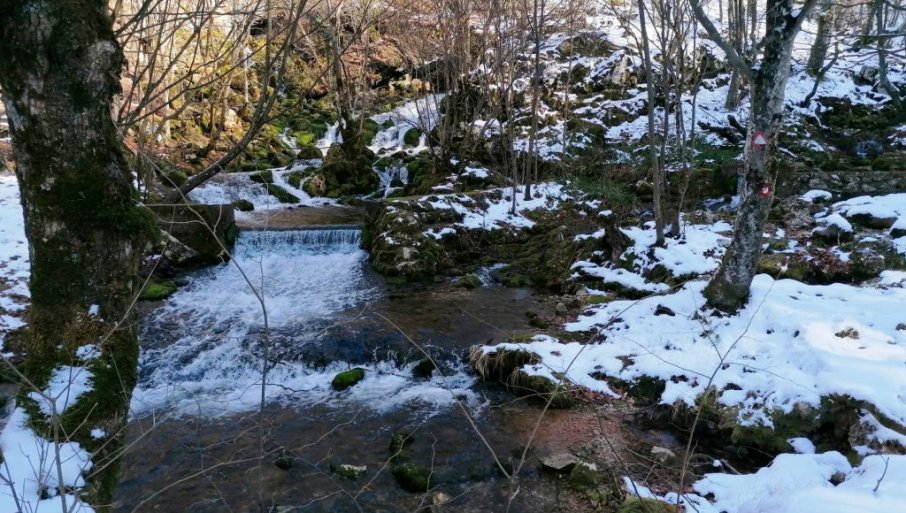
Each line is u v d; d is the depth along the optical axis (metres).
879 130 17.81
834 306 6.89
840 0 18.95
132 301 2.97
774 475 4.75
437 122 17.94
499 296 10.03
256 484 5.14
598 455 5.49
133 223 2.98
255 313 9.06
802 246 9.28
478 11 16.05
